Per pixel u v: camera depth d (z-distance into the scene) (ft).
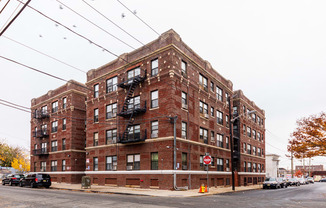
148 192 71.77
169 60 85.25
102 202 48.85
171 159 79.15
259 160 159.94
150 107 88.12
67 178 119.75
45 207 42.75
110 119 101.40
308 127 93.09
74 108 125.08
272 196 69.26
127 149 92.68
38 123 145.69
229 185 114.93
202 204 47.24
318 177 366.63
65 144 124.88
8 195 62.69
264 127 176.14
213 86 111.86
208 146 100.53
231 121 94.07
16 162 183.01
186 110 89.25
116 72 103.09
